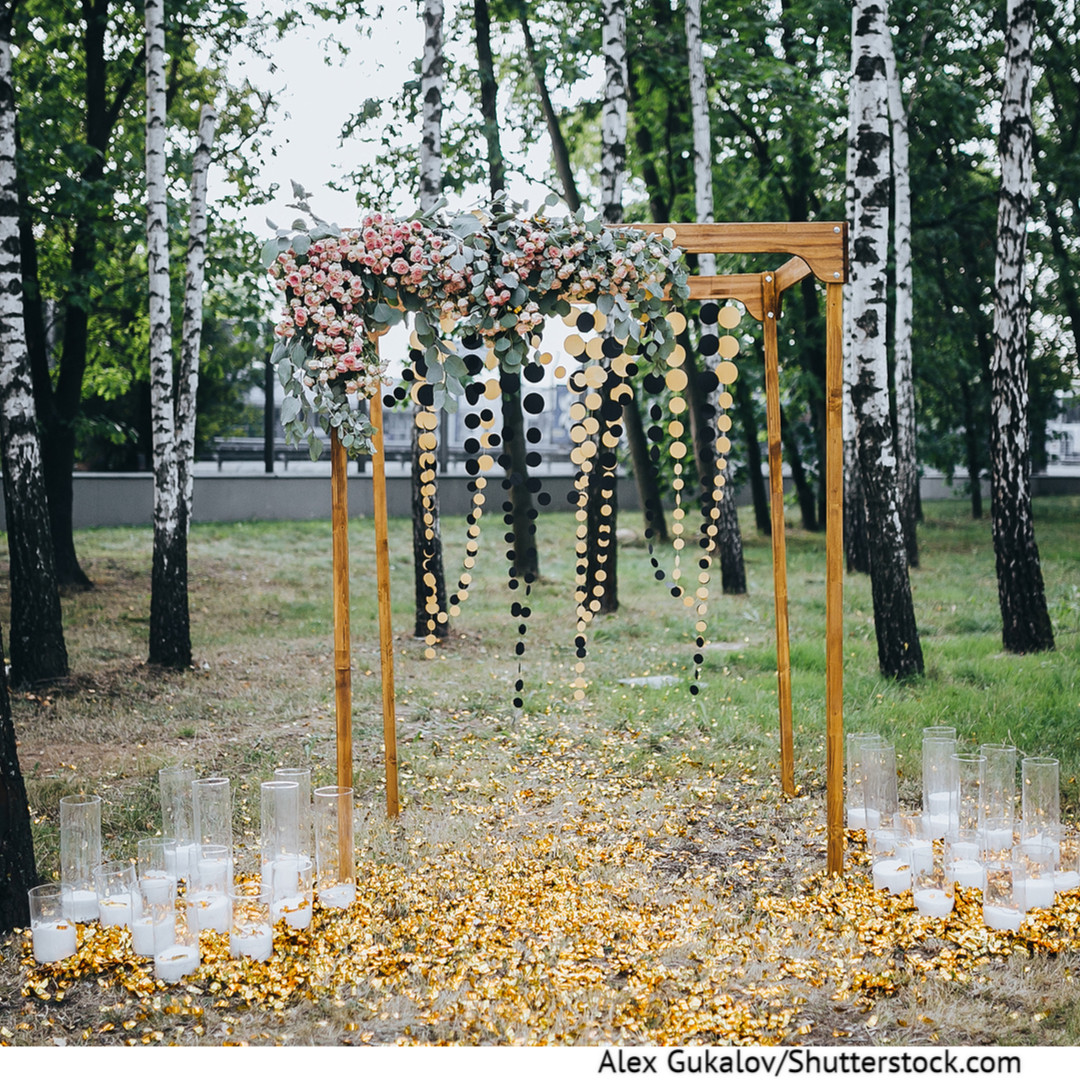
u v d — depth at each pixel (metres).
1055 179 15.84
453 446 23.08
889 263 15.11
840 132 14.01
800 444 21.91
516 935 3.80
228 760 6.14
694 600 5.13
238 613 11.15
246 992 3.38
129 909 3.68
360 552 14.75
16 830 3.92
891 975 3.46
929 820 4.26
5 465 7.85
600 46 11.70
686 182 14.80
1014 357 8.16
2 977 3.53
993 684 7.30
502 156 10.62
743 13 12.98
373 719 7.06
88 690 7.75
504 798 5.44
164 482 8.57
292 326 4.40
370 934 3.80
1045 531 17.31
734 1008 3.25
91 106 10.92
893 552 7.56
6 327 7.64
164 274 8.60
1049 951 3.62
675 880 4.31
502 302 4.41
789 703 5.41
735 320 4.90
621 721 6.88
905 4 12.86
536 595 12.33
